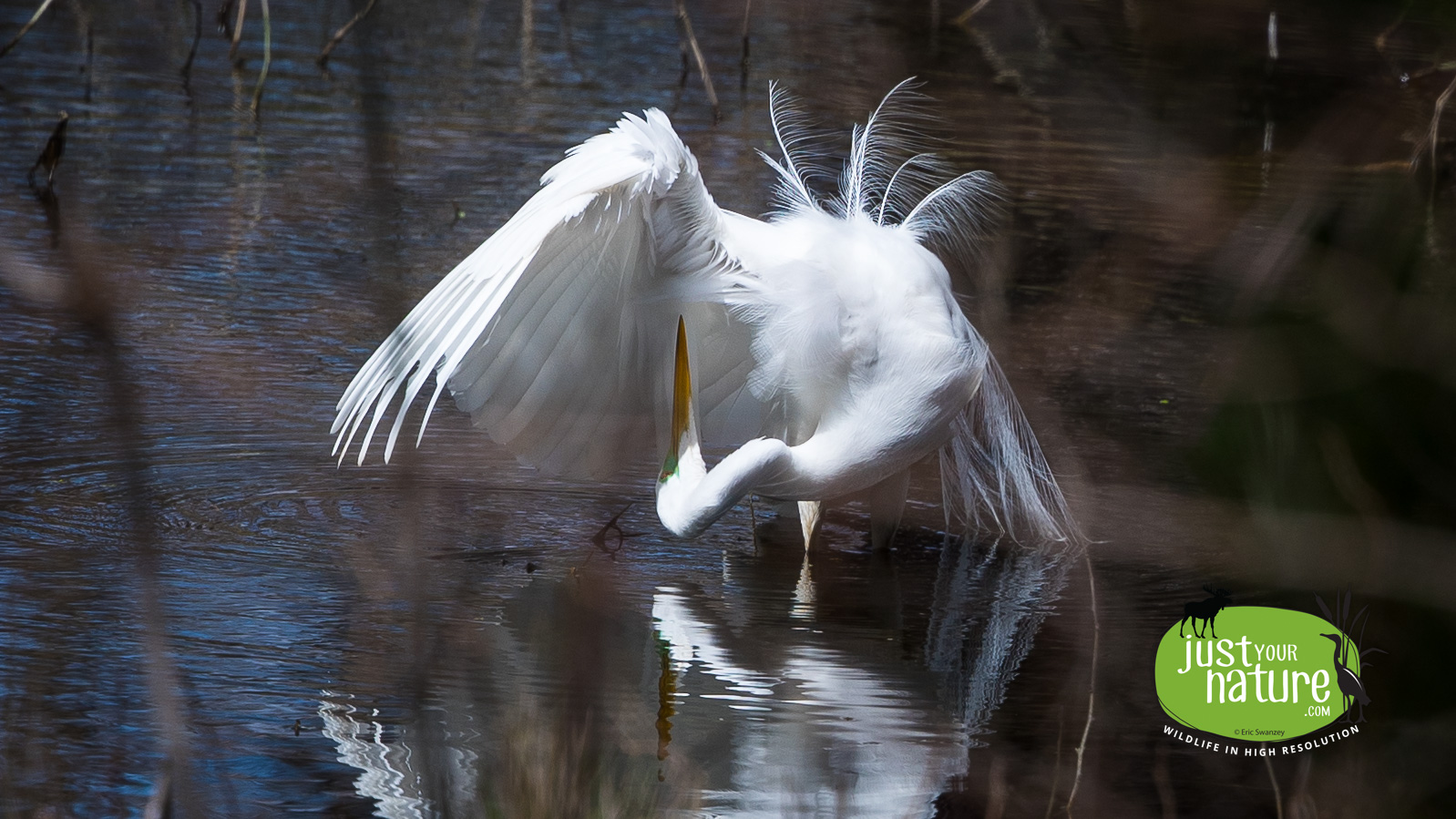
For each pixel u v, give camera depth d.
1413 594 7.54
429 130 21.27
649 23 31.14
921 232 11.86
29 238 15.20
